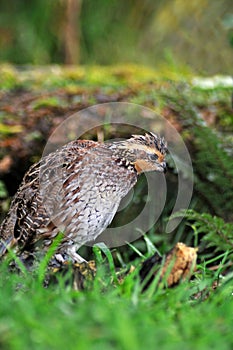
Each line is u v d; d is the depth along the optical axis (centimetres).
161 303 678
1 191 1061
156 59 1728
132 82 1380
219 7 1673
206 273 936
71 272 751
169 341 566
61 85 1379
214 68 1625
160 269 738
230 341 596
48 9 1827
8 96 1334
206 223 1040
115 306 632
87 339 552
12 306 617
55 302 638
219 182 1120
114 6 1812
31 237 879
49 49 1841
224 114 1236
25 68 1645
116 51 1789
